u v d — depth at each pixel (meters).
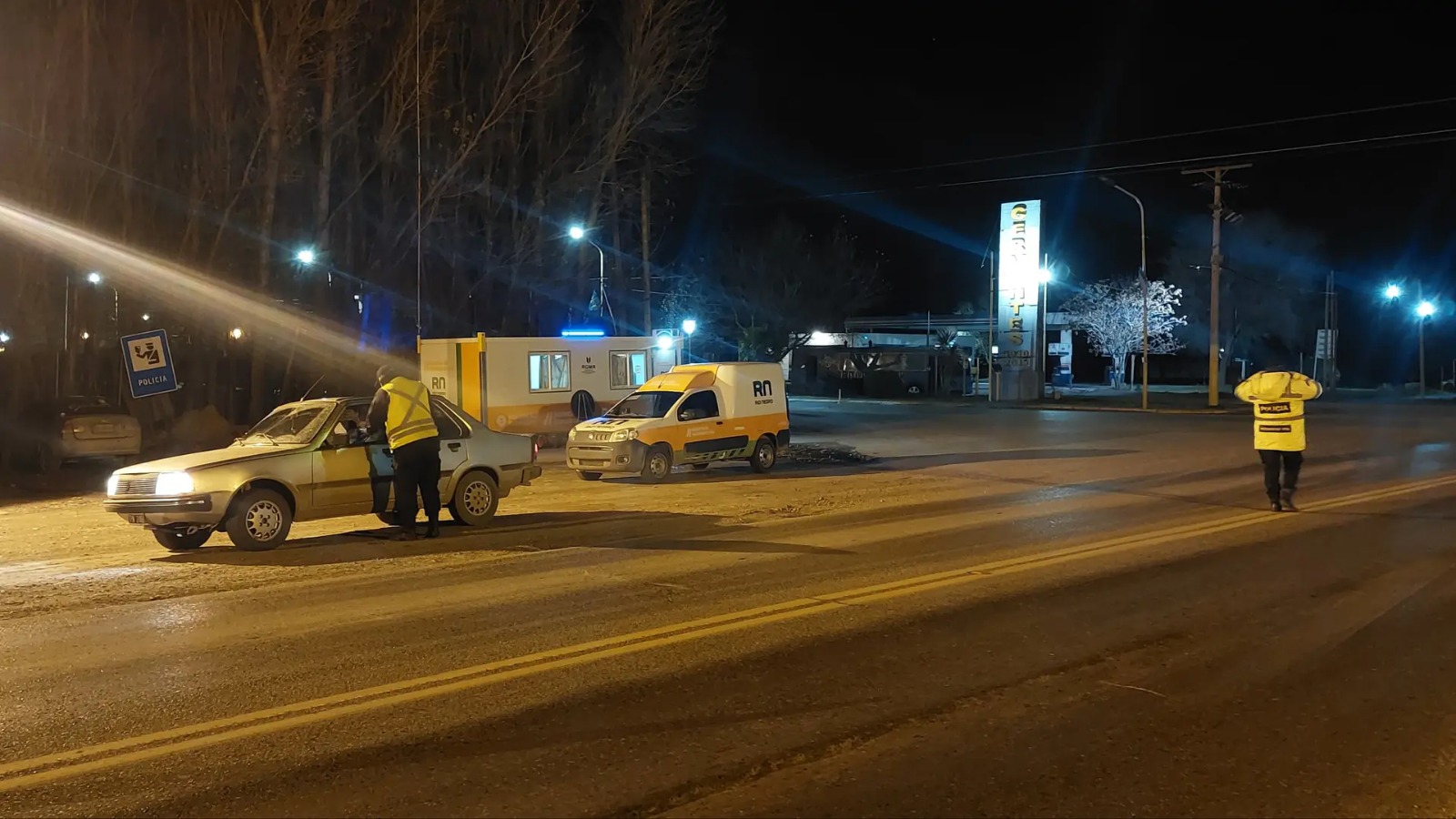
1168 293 66.50
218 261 27.70
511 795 4.70
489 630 7.58
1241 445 25.17
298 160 29.08
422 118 30.53
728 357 62.22
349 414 11.93
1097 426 33.44
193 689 6.22
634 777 4.90
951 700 6.00
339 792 4.73
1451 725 5.62
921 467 20.62
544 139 34.56
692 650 7.03
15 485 19.17
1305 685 6.29
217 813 4.52
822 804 4.60
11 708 5.88
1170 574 9.56
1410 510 13.77
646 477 18.11
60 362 27.31
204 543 11.48
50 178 25.52
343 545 11.29
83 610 8.32
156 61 26.88
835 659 6.82
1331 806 4.61
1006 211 50.44
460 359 24.92
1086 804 4.62
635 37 33.84
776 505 14.78
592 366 26.47
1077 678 6.43
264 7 26.70
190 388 28.44
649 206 37.16
